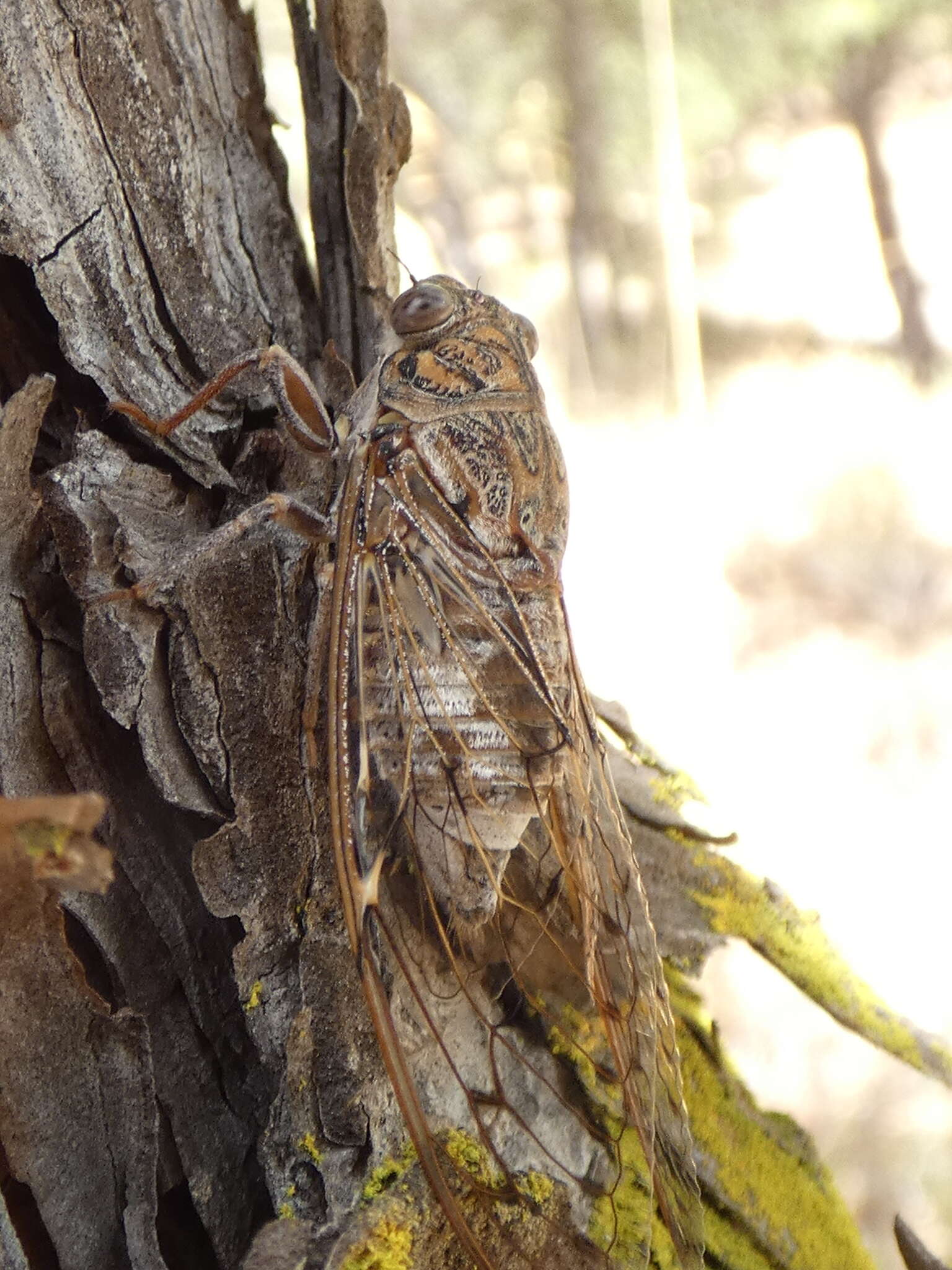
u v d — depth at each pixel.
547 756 0.05
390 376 0.05
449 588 0.05
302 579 0.05
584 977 0.05
